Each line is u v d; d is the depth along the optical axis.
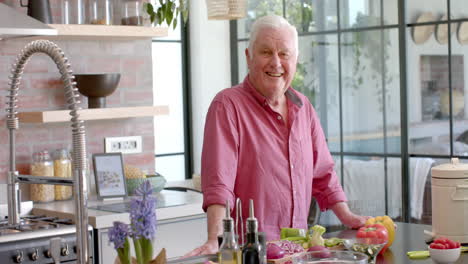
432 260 2.42
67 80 2.34
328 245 2.54
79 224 2.23
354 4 5.29
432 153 5.01
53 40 4.46
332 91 5.45
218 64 5.89
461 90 4.86
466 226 2.68
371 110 5.24
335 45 5.41
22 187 4.26
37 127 4.37
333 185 3.19
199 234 4.21
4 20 3.42
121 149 4.71
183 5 4.83
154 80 5.66
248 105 2.95
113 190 4.37
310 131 3.15
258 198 2.91
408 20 5.05
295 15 5.62
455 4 4.84
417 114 5.06
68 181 2.82
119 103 4.73
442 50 4.92
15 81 3.06
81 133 2.27
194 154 5.86
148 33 4.61
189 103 5.85
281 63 2.91
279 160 2.96
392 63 5.11
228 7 4.52
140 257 1.96
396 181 5.16
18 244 3.38
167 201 4.25
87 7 4.44
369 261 2.35
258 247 1.95
